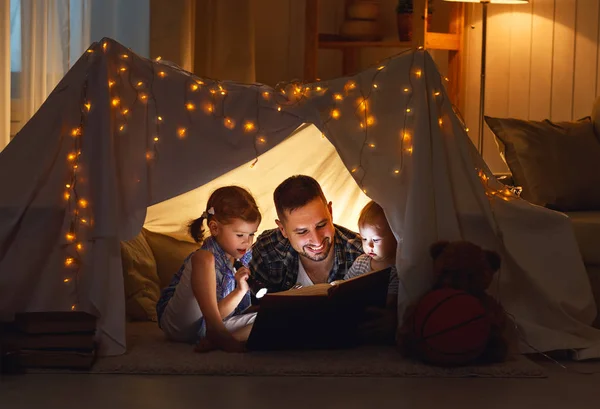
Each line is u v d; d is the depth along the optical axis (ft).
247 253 9.74
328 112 9.19
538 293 9.17
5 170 8.74
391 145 9.13
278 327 8.59
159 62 9.50
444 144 9.16
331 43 15.76
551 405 7.23
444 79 9.25
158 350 8.79
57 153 8.80
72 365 8.21
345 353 8.76
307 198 9.37
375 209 9.45
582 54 14.58
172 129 9.12
